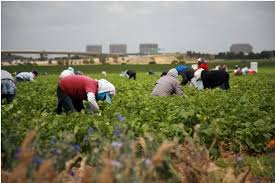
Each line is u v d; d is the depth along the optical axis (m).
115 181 3.98
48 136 7.04
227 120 8.98
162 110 10.34
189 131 8.67
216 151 7.57
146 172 4.25
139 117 9.29
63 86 9.98
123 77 33.69
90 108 9.59
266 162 7.21
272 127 8.66
